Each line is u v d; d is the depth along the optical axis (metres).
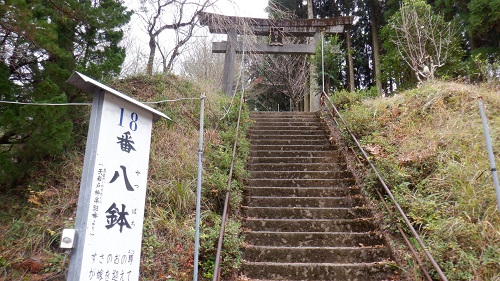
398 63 10.34
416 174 5.16
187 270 3.86
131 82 7.99
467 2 10.54
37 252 3.93
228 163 5.93
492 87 7.41
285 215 5.34
